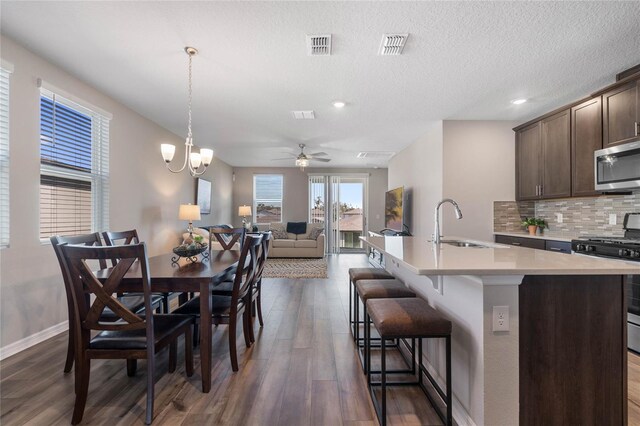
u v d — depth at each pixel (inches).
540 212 168.4
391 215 249.1
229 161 315.3
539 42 93.0
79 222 124.7
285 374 85.7
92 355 66.2
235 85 124.8
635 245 96.3
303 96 136.3
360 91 130.6
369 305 73.9
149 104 147.8
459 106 148.7
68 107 118.4
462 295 65.7
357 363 92.3
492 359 56.8
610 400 57.2
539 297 57.2
